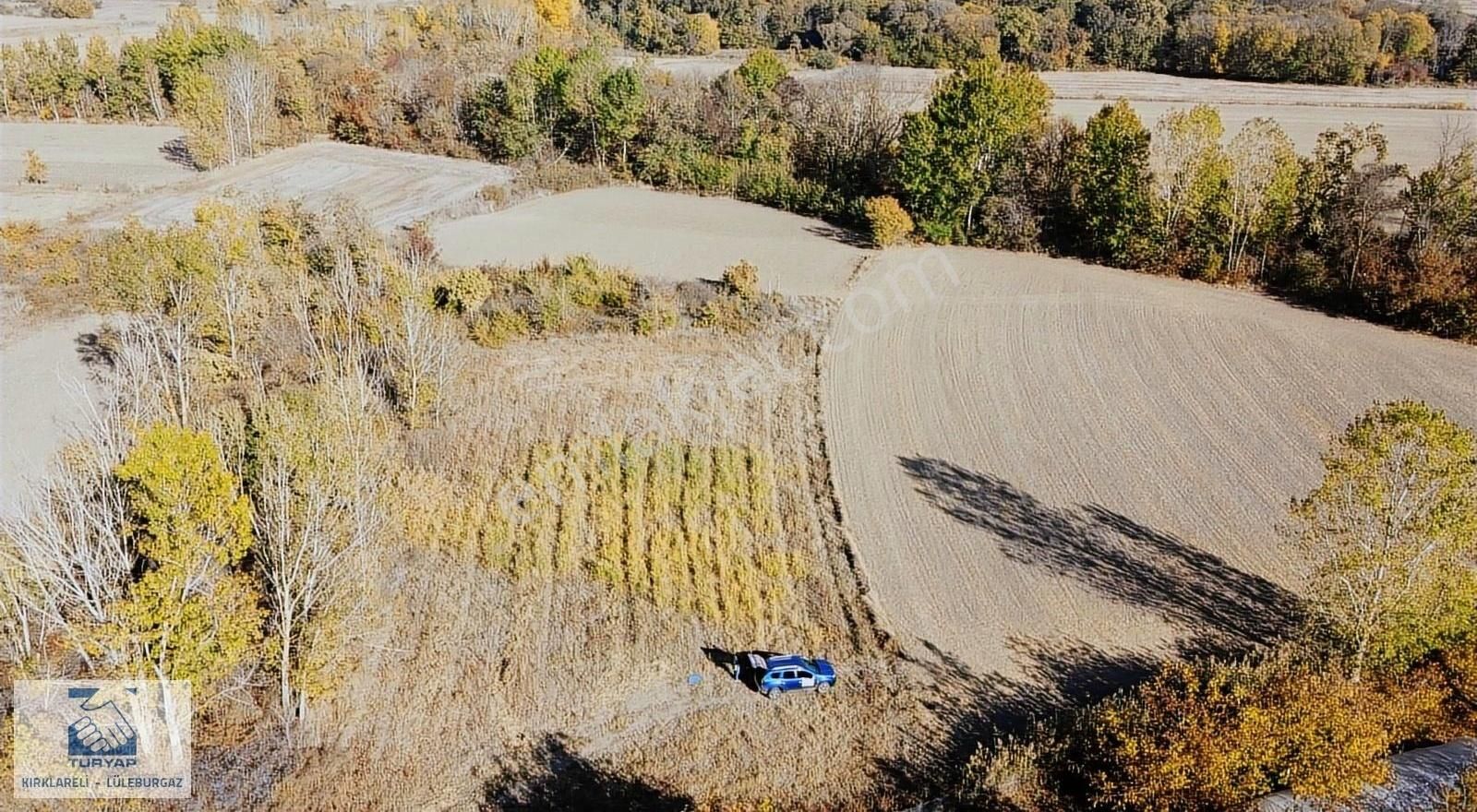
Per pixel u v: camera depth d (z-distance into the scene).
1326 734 27.31
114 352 53.41
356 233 60.19
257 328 53.00
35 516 33.56
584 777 31.44
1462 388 51.88
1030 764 30.44
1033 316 62.22
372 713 33.75
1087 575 40.03
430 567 40.53
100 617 28.59
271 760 31.69
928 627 37.50
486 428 49.84
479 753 32.38
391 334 51.12
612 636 37.22
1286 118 89.50
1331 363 55.06
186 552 27.84
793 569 40.66
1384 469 30.52
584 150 92.19
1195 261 67.00
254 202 69.50
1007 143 72.94
